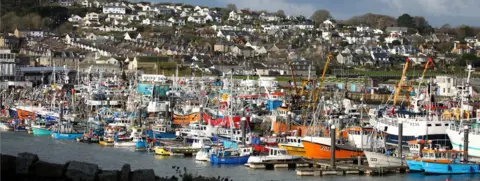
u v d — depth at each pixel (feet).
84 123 519.19
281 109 542.98
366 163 364.99
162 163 376.07
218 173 344.49
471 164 347.77
